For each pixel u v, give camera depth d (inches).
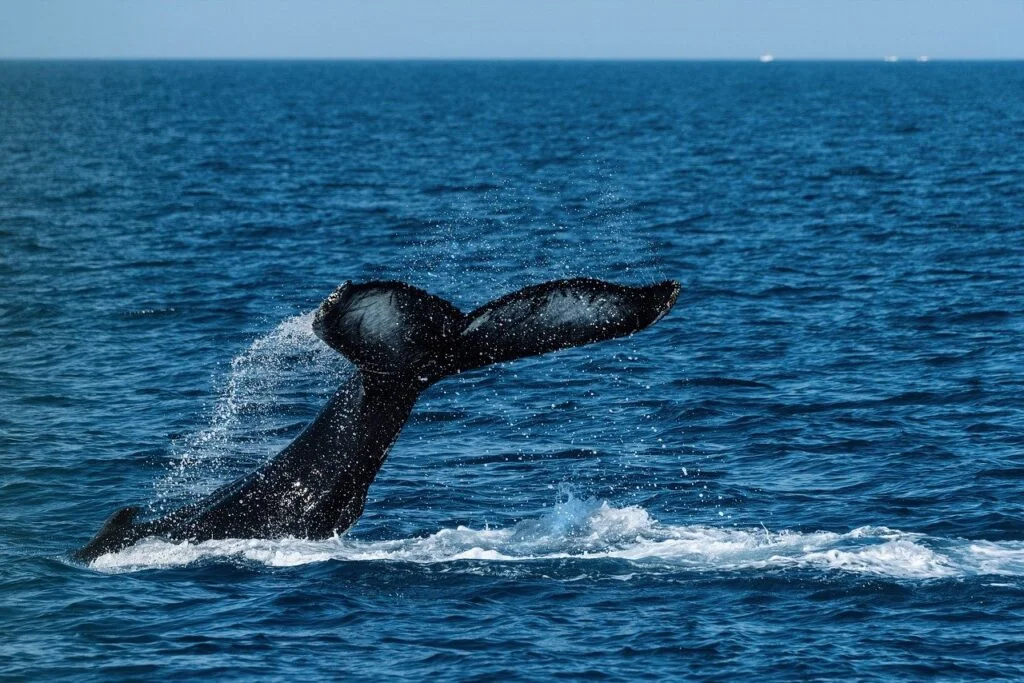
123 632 2138.3
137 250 6496.1
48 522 2726.4
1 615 2197.3
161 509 2847.0
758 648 2087.8
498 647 2092.8
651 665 2036.2
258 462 3213.6
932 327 4648.1
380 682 1979.6
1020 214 7790.4
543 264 5994.1
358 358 2320.4
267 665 2030.0
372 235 6993.1
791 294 5280.5
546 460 3211.1
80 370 4089.6
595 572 2391.7
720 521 2758.4
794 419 3523.6
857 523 2714.1
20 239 6801.2
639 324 2113.7
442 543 2539.4
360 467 2425.0
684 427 3476.9
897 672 2005.4
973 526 2672.2
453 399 3762.3
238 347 4429.1
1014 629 2140.7
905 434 3353.8
